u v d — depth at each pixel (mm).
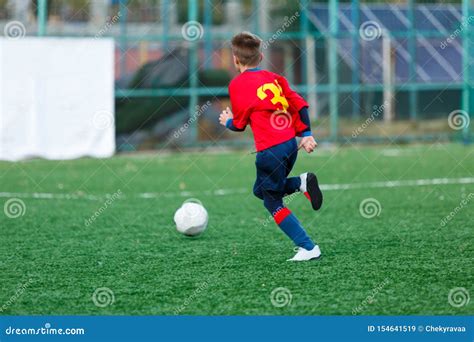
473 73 43281
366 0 45469
